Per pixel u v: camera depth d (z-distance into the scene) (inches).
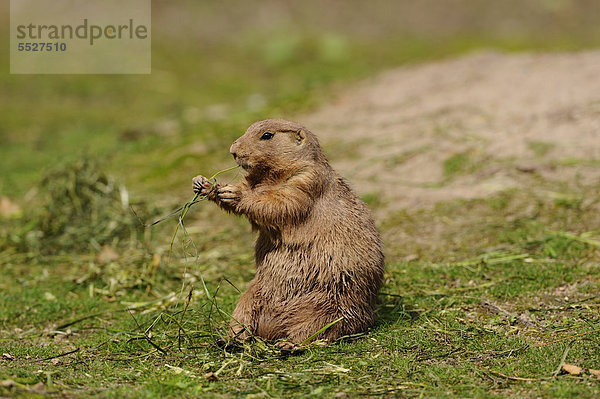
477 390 290.4
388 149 653.3
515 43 1095.6
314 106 815.7
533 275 427.8
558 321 368.5
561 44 1060.5
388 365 320.2
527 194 542.3
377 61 1066.1
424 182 592.1
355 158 650.2
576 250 457.1
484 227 508.1
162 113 922.7
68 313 434.9
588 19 1238.9
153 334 376.8
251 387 300.5
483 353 332.5
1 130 887.7
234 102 932.6
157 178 684.7
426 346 341.4
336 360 327.9
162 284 474.9
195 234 563.8
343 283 351.6
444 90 776.9
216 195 357.7
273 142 359.9
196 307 415.2
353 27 1270.9
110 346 364.8
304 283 353.7
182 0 1366.9
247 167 364.2
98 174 597.9
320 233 354.0
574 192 534.0
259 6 1350.9
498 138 631.2
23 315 431.5
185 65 1139.3
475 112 692.7
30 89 1061.8
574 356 319.6
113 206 584.1
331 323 347.9
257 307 363.3
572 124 628.7
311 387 298.7
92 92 1039.6
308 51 1143.6
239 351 348.2
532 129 634.2
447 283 434.9
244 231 565.9
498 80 768.9
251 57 1163.9
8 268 522.9
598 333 344.2
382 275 374.6
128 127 869.8
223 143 741.9
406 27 1264.8
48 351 363.9
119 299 455.8
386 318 384.2
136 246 536.4
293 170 359.3
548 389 288.2
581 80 716.0
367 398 290.2
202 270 491.5
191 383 303.1
